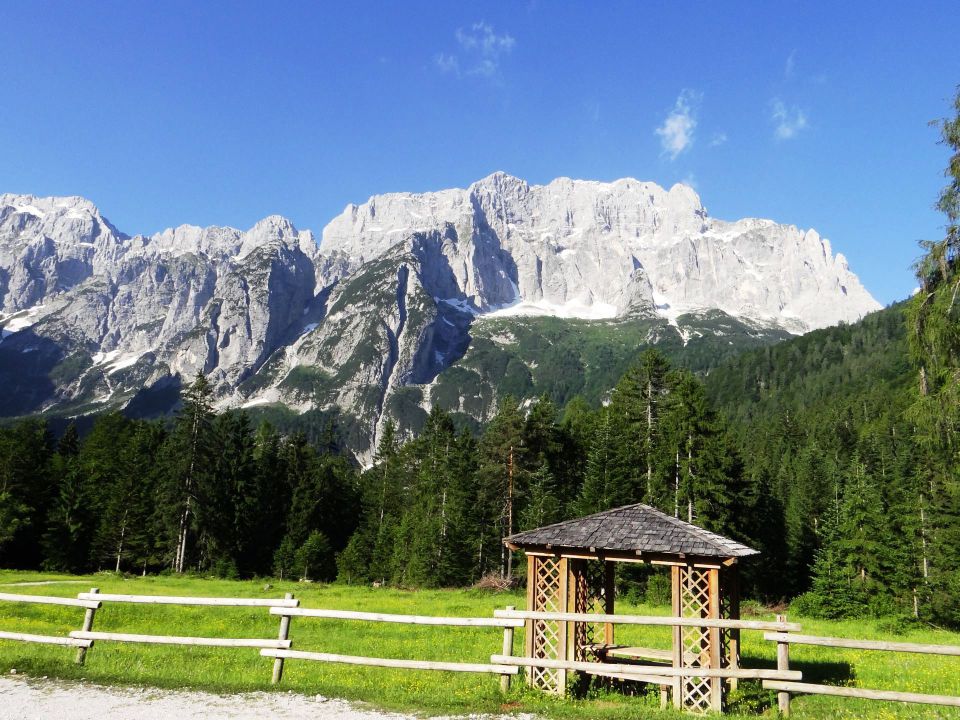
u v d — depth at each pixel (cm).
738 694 1595
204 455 7262
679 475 5456
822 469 8331
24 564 7094
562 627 1579
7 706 1119
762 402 16838
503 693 1341
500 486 6525
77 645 1465
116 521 6981
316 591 5184
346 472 10544
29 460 7288
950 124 2003
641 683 1744
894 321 18712
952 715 1218
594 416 8194
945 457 2153
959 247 2003
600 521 1758
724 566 1555
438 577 6450
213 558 7094
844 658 2386
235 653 2128
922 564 5244
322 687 1318
